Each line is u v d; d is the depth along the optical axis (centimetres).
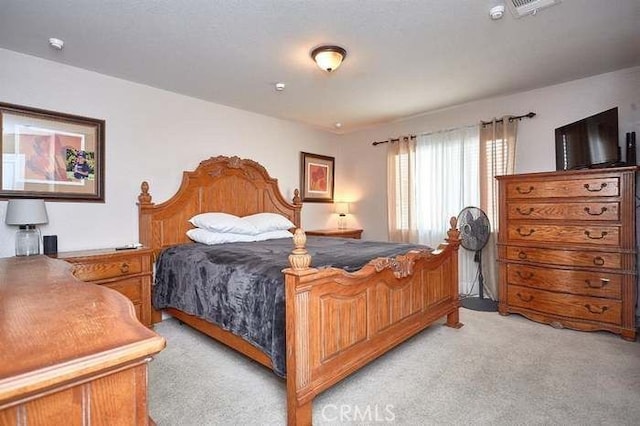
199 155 370
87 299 96
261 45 252
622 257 265
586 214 281
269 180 427
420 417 171
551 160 345
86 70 292
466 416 171
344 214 527
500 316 328
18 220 236
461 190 406
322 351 174
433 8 207
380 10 208
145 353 60
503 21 222
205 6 202
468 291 405
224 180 383
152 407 182
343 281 186
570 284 288
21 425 50
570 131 312
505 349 251
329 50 251
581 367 221
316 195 505
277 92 354
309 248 286
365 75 311
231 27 226
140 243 320
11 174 255
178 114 354
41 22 217
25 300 95
